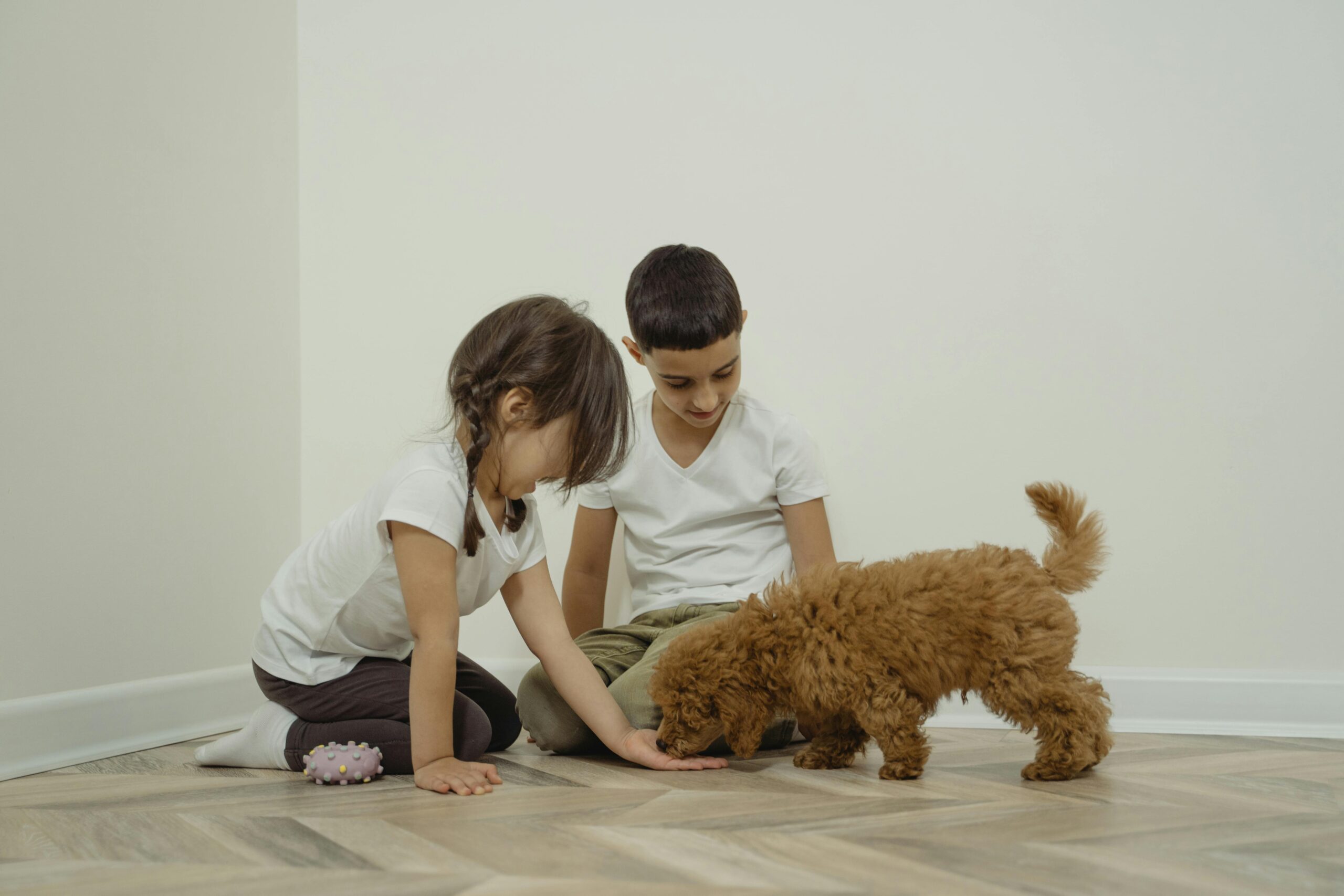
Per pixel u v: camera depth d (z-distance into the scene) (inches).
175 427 68.9
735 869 32.6
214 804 44.9
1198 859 33.6
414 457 52.8
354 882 31.8
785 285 77.2
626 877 31.7
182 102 71.1
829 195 76.9
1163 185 72.6
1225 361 71.1
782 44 78.3
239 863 34.4
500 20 82.8
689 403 62.0
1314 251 70.5
